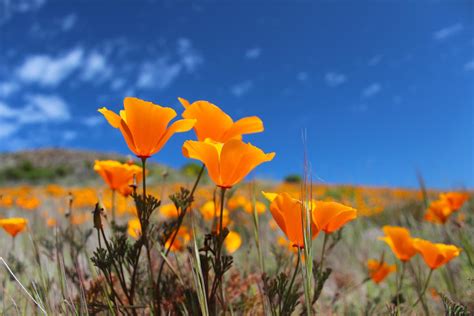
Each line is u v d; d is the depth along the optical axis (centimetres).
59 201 121
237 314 35
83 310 28
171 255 41
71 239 40
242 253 53
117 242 27
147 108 23
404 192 159
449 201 55
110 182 35
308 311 24
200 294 25
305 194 25
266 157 24
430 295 52
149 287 32
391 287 57
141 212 26
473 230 63
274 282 26
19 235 75
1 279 42
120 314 30
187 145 23
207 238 26
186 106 27
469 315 35
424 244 38
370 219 122
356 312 46
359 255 78
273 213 25
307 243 24
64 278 34
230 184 25
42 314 33
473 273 42
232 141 23
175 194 27
